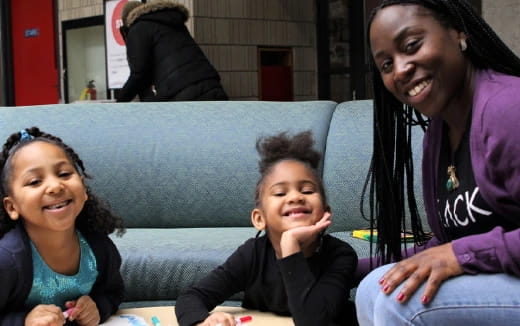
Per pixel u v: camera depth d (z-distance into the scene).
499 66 1.34
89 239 1.75
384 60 1.34
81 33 6.31
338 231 2.57
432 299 1.21
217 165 2.74
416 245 1.73
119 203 2.78
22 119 2.94
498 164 1.20
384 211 1.68
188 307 1.67
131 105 2.98
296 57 5.68
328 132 2.74
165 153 2.79
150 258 2.18
